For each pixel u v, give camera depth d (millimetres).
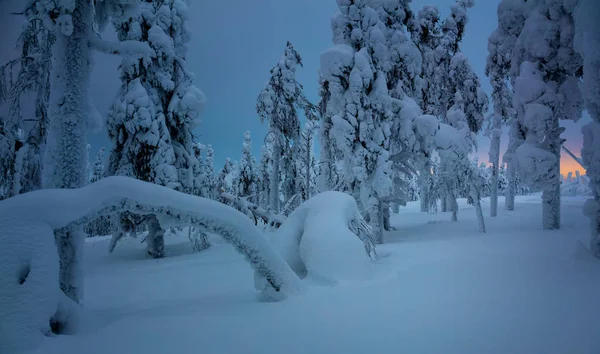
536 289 5227
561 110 16453
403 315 4301
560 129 16172
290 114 24375
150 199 4707
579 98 16219
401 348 3279
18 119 8617
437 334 3590
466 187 17500
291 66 24062
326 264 6934
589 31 8797
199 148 20984
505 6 19156
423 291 5473
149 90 15586
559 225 15930
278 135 24297
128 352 3357
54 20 5363
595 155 8781
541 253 9094
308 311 4660
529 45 16547
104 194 4473
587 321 3697
